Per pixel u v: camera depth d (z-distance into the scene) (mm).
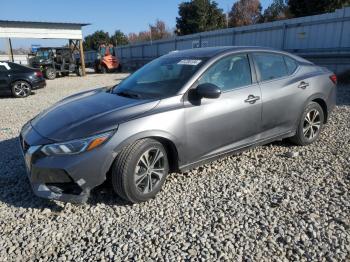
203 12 42406
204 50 4441
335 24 13234
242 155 4730
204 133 3785
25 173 4426
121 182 3299
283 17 42344
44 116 3889
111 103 3760
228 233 2959
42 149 3203
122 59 35406
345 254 2629
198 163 3879
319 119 5109
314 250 2695
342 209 3262
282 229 2977
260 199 3521
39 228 3170
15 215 3412
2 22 21453
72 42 25891
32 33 22516
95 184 3238
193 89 3764
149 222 3186
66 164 3102
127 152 3281
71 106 3936
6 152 5332
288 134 4742
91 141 3152
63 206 3523
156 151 3512
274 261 2594
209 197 3604
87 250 2820
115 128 3248
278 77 4566
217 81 3967
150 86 4070
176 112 3555
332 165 4309
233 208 3357
